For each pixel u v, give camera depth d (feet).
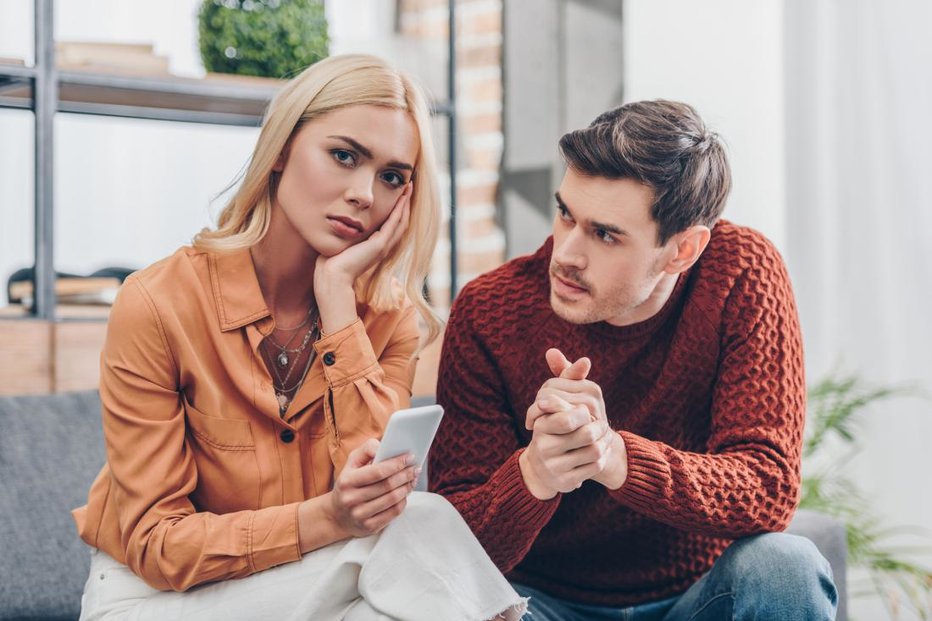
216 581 4.79
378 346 5.50
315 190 5.11
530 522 4.97
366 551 4.57
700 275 5.59
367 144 5.08
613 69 11.05
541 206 11.22
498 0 11.50
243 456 5.12
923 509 9.54
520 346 5.71
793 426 5.43
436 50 11.69
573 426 4.70
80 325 7.65
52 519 6.68
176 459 4.96
